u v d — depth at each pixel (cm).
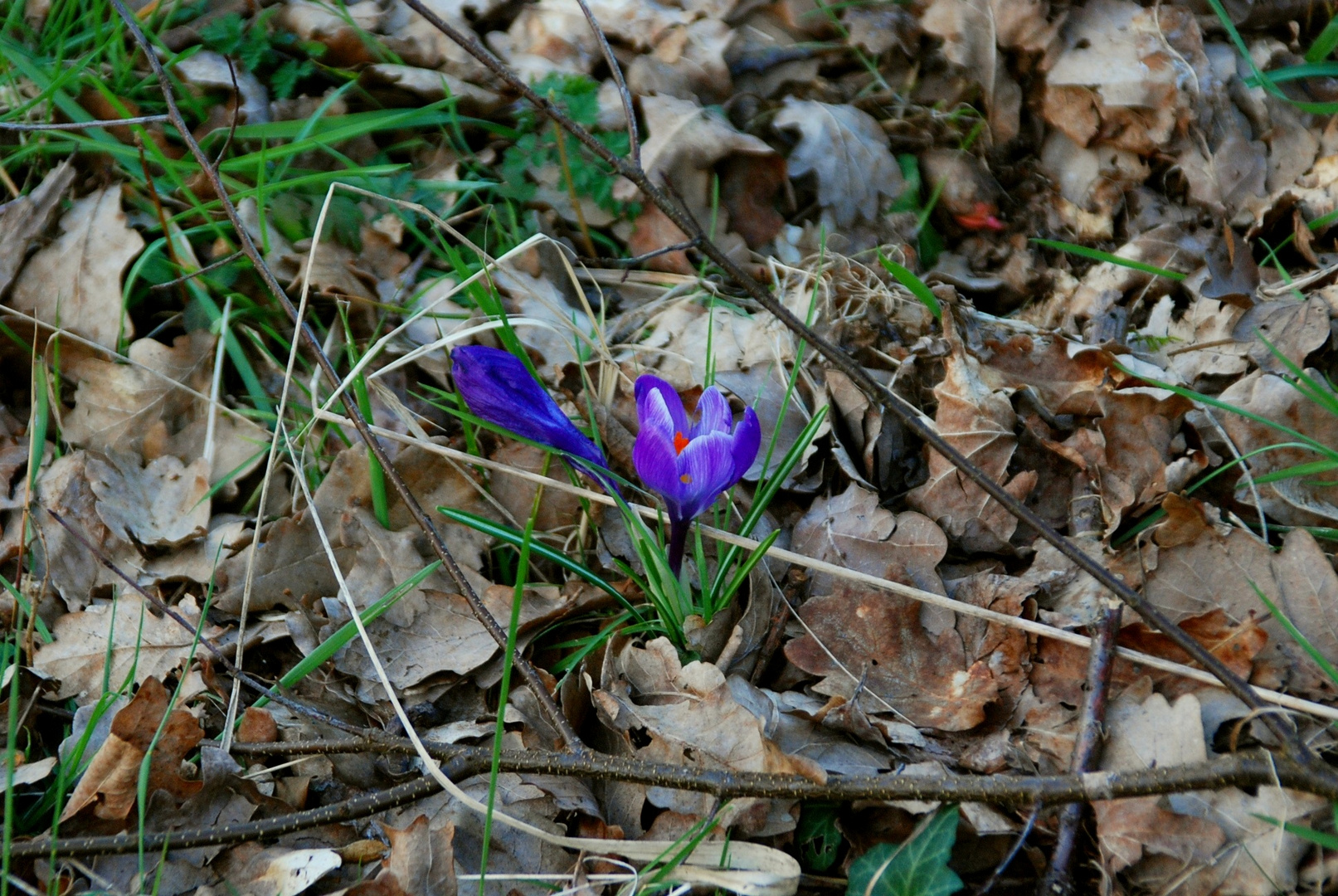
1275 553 140
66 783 136
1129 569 141
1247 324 150
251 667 141
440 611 142
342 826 136
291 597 142
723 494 145
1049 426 146
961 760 137
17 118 152
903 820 136
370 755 138
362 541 143
